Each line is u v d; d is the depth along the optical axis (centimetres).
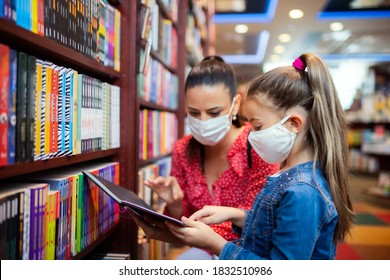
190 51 347
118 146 155
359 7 590
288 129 109
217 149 163
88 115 124
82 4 118
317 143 109
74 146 113
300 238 98
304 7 559
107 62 142
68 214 111
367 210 523
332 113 109
